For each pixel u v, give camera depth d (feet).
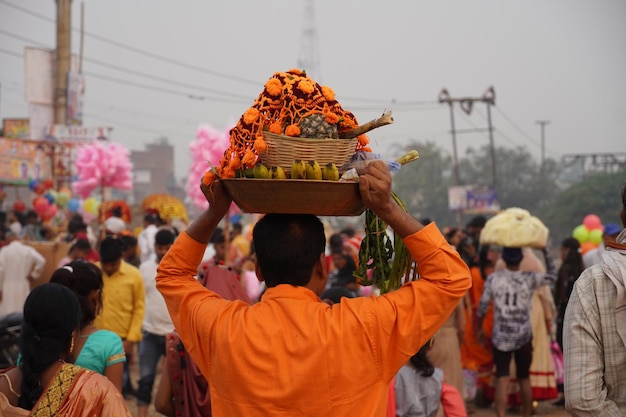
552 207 196.03
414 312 8.27
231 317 8.62
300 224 8.70
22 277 35.27
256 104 8.69
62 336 11.12
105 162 42.14
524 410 28.37
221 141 31.94
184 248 9.32
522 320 27.53
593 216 49.73
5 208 88.22
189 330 8.93
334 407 8.13
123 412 10.99
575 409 10.34
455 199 143.54
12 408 10.70
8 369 11.39
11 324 28.30
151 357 26.81
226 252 29.78
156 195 46.73
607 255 10.55
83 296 14.44
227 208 9.11
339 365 8.14
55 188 78.59
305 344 8.18
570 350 10.50
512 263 27.81
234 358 8.30
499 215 28.48
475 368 31.58
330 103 8.69
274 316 8.42
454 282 8.33
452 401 15.48
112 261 25.13
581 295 10.51
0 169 72.64
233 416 8.36
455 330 27.20
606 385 10.45
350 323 8.24
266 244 8.69
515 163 238.48
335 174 8.19
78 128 76.33
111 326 25.17
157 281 9.38
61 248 39.40
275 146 8.38
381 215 8.34
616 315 10.28
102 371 14.10
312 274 8.79
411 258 8.95
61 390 10.83
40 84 77.51
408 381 15.05
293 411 8.15
